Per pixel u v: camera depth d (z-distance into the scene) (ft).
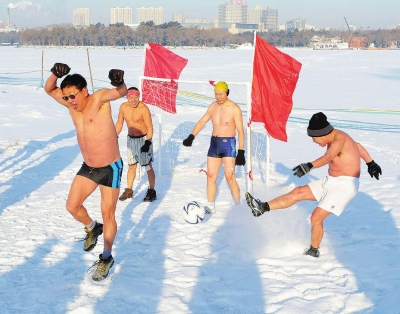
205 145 42.96
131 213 23.88
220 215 23.61
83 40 560.61
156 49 32.30
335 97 82.69
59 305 14.44
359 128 52.06
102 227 17.56
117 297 15.08
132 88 25.81
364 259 17.71
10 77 110.11
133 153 25.94
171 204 25.44
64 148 39.88
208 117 24.58
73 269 17.16
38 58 212.64
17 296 15.03
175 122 54.75
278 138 26.12
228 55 298.15
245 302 14.66
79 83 15.48
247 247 19.26
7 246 19.21
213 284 15.97
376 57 285.64
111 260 16.46
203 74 127.65
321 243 19.58
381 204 25.05
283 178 31.22
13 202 25.39
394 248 18.79
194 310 14.26
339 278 16.25
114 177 16.37
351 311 13.94
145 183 30.04
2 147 39.40
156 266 17.48
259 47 25.48
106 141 16.11
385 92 90.17
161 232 21.15
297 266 17.26
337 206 17.71
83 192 16.34
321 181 18.42
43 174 31.60
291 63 25.26
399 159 36.91
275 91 25.70
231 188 24.88
